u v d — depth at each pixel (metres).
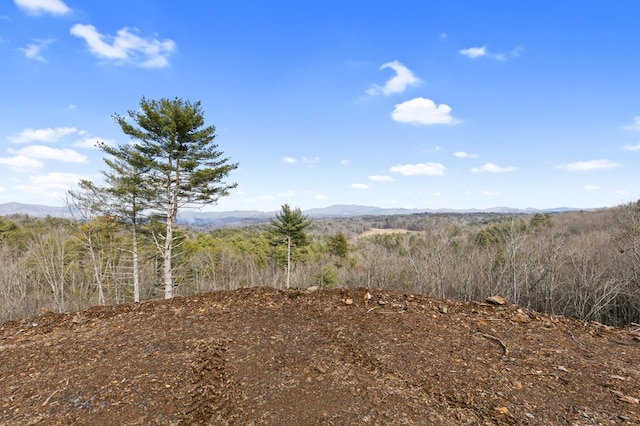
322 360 3.65
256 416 2.69
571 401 2.93
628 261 15.48
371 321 4.81
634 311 15.54
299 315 5.07
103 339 4.27
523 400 2.94
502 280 18.88
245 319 4.91
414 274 22.72
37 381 3.26
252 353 3.81
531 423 2.62
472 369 3.50
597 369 3.52
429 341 4.20
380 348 3.96
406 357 3.74
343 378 3.28
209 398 2.94
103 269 23.34
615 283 15.05
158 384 3.17
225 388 3.10
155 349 3.93
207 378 3.27
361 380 3.24
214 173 13.96
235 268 34.09
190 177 13.80
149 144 13.58
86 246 20.11
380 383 3.19
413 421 2.63
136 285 17.08
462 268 21.94
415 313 5.14
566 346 4.12
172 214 14.13
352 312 5.18
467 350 3.97
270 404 2.85
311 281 30.94
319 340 4.18
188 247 28.03
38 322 4.98
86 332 4.56
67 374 3.38
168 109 12.99
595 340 4.35
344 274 31.48
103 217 17.88
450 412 2.75
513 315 5.13
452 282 21.95
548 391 3.09
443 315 5.12
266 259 36.97
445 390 3.09
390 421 2.63
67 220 19.03
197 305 5.55
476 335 4.43
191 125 13.57
